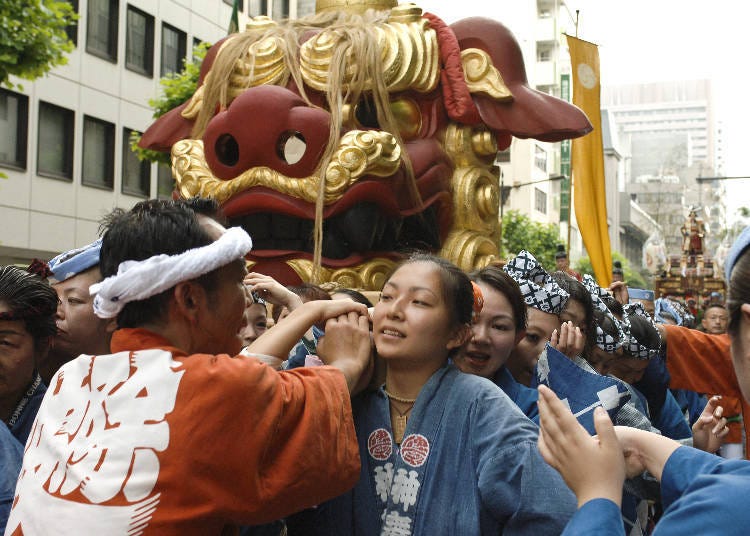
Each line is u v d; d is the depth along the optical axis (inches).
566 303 141.6
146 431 72.2
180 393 73.5
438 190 210.1
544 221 2095.2
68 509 70.8
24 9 388.2
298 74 201.6
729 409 227.1
